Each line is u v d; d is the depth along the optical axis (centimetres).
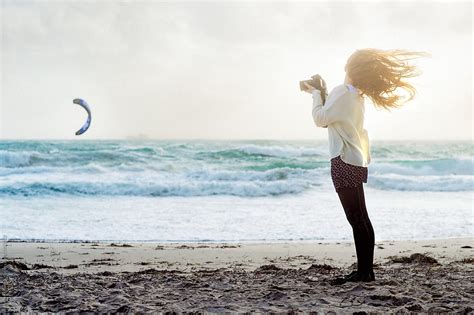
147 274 572
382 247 896
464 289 426
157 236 1067
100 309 372
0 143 3391
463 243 955
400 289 420
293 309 361
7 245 927
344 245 937
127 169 2503
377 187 2069
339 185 426
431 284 447
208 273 584
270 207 1512
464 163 2655
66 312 367
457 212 1439
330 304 374
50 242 980
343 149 423
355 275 448
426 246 912
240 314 351
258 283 473
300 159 3067
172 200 1673
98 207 1491
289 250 870
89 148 3397
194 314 354
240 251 859
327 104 422
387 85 419
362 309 359
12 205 1491
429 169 2642
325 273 570
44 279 506
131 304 383
